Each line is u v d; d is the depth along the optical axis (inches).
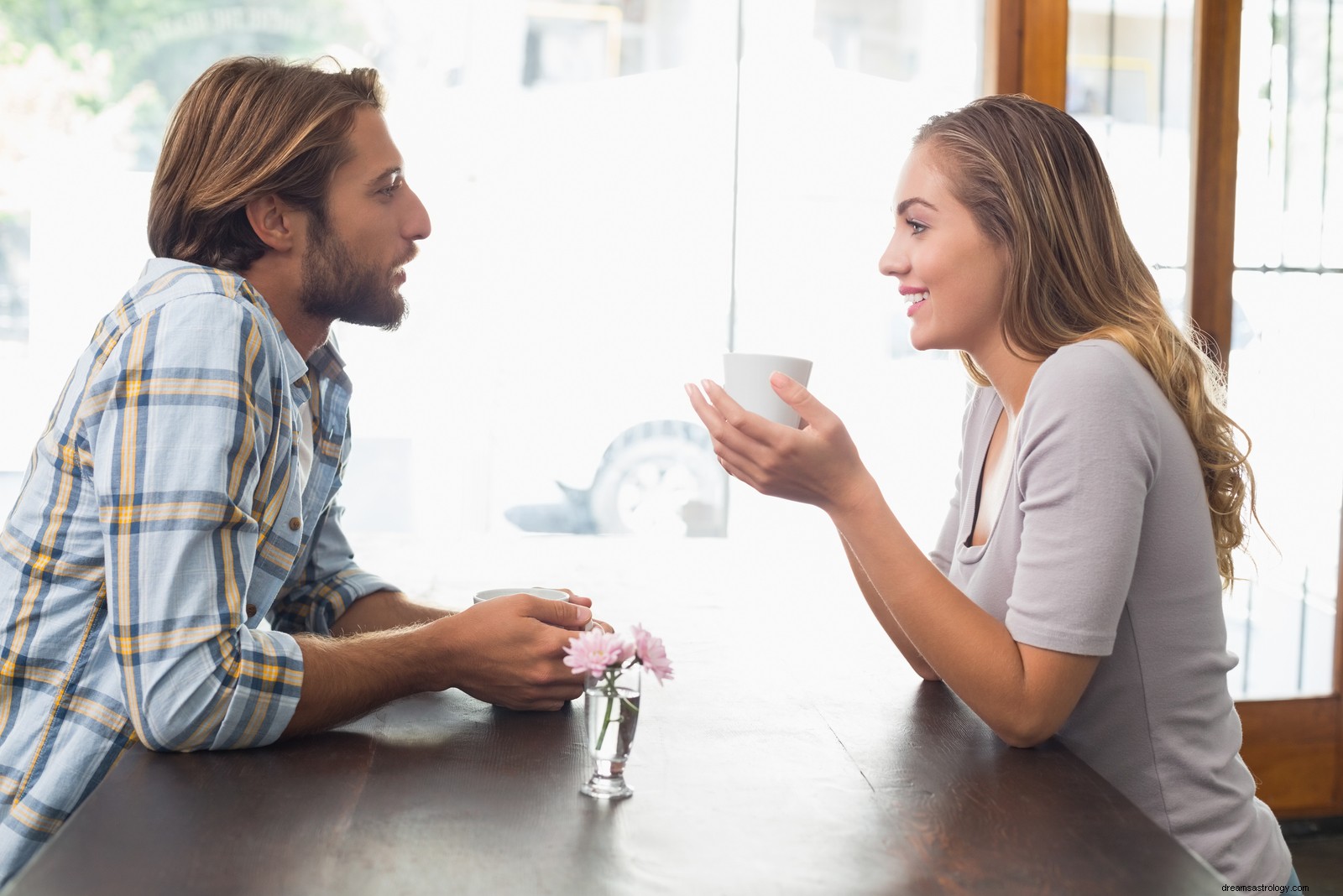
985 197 43.4
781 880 27.4
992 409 50.0
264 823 30.2
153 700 35.5
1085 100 99.0
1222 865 40.4
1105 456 37.9
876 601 46.8
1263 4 98.9
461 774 34.2
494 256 148.4
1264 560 101.4
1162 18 98.8
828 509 39.9
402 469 148.6
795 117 147.8
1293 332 101.2
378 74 49.2
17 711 40.0
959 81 139.4
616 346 150.1
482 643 39.6
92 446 38.7
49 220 141.7
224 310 39.1
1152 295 44.6
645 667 32.2
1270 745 100.2
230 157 45.2
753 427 38.5
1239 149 99.2
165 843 28.8
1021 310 43.5
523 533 150.0
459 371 148.6
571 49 148.4
